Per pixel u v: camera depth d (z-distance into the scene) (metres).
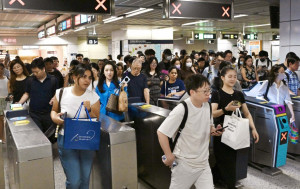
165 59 7.45
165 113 3.64
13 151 3.02
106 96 4.35
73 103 3.00
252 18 15.61
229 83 3.61
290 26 7.76
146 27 18.67
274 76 4.80
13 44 24.08
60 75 6.78
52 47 29.20
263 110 4.55
